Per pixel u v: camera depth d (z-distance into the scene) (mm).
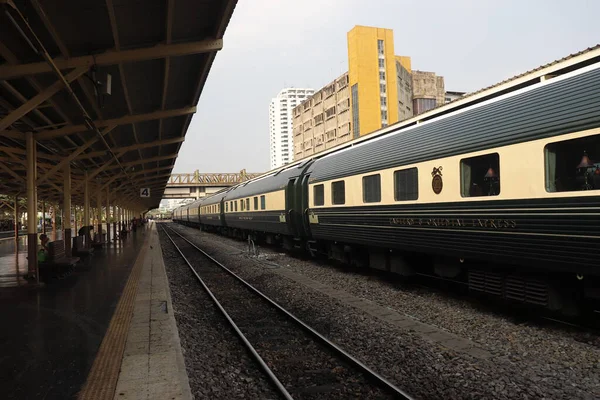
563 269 5730
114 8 6469
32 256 10977
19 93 8758
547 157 5832
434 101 77625
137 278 11648
